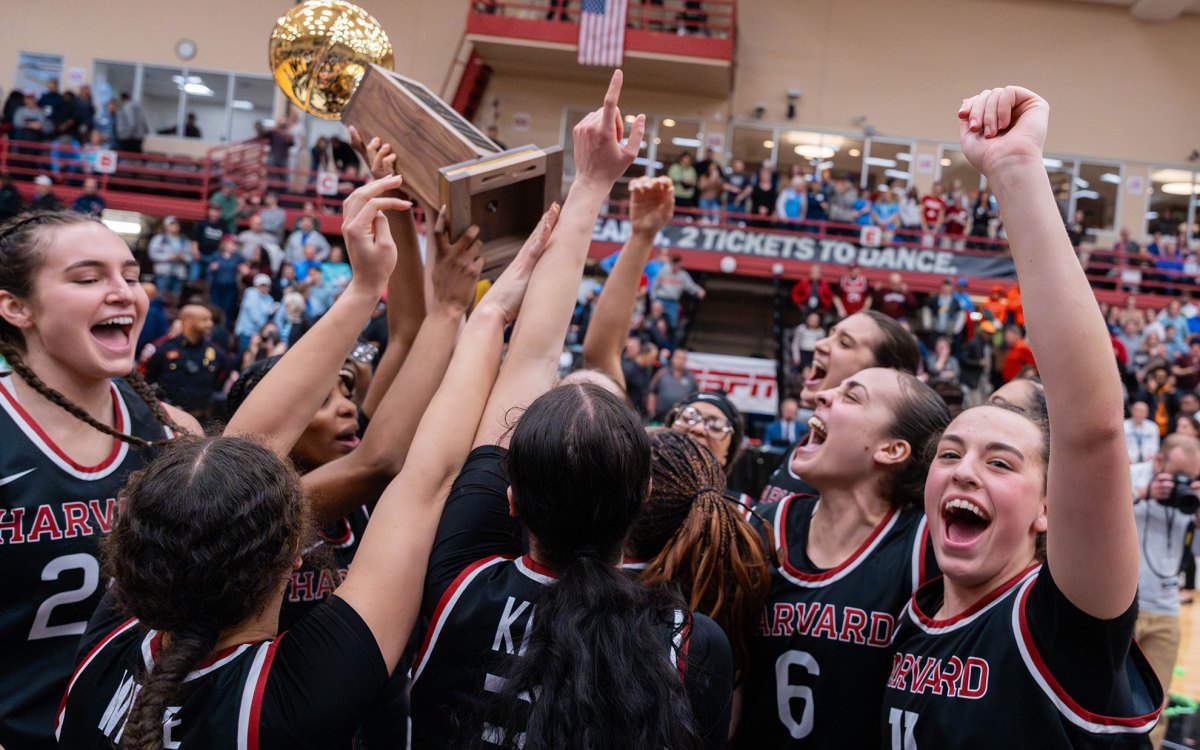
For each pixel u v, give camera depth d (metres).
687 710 1.22
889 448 1.87
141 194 14.51
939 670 1.55
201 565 1.21
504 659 1.26
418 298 2.02
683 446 1.87
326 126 15.84
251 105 16.05
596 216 1.65
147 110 16.03
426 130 1.82
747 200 14.55
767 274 14.16
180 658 1.20
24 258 1.83
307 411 1.57
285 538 1.28
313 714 1.22
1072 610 1.34
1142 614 4.54
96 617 1.45
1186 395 9.00
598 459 1.26
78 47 15.96
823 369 2.74
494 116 16.28
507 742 1.19
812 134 16.36
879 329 2.63
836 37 16.42
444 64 16.02
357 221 1.57
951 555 1.58
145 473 1.29
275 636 1.36
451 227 1.72
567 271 1.60
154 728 1.16
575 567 1.27
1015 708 1.43
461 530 1.38
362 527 2.24
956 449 1.61
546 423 1.29
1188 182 16.41
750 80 16.41
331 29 1.97
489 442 1.47
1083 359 1.26
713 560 1.71
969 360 11.64
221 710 1.22
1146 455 9.00
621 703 1.17
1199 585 6.94
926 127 16.34
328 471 1.71
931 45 16.42
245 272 11.30
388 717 2.26
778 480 2.85
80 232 1.86
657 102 16.34
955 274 13.97
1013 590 1.52
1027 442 1.57
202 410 7.53
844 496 1.92
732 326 15.66
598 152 1.66
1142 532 4.53
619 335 2.24
